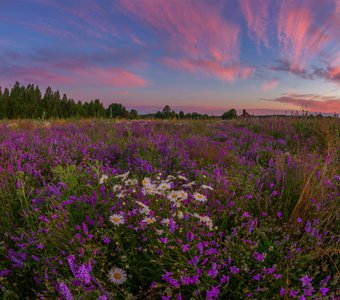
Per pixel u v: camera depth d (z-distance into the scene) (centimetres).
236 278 213
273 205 326
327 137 705
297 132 885
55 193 315
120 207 266
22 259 223
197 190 330
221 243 241
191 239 219
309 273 221
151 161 493
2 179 359
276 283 203
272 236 255
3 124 1033
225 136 841
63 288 166
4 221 288
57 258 214
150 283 218
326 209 298
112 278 199
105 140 662
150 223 241
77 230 249
